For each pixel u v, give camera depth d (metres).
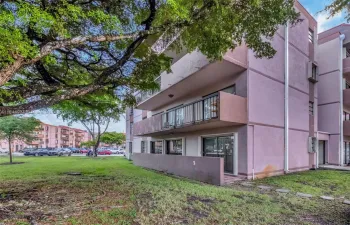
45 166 14.75
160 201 5.31
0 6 3.36
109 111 10.16
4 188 6.97
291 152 11.33
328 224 4.18
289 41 11.87
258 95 9.83
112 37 4.66
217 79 10.78
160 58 6.84
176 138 14.77
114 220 4.04
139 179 8.71
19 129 17.72
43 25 3.60
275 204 5.38
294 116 11.77
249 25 5.75
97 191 6.46
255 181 8.59
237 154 9.62
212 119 8.91
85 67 6.68
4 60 3.54
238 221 4.17
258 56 6.92
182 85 11.74
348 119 16.44
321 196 6.31
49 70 6.60
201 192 6.34
